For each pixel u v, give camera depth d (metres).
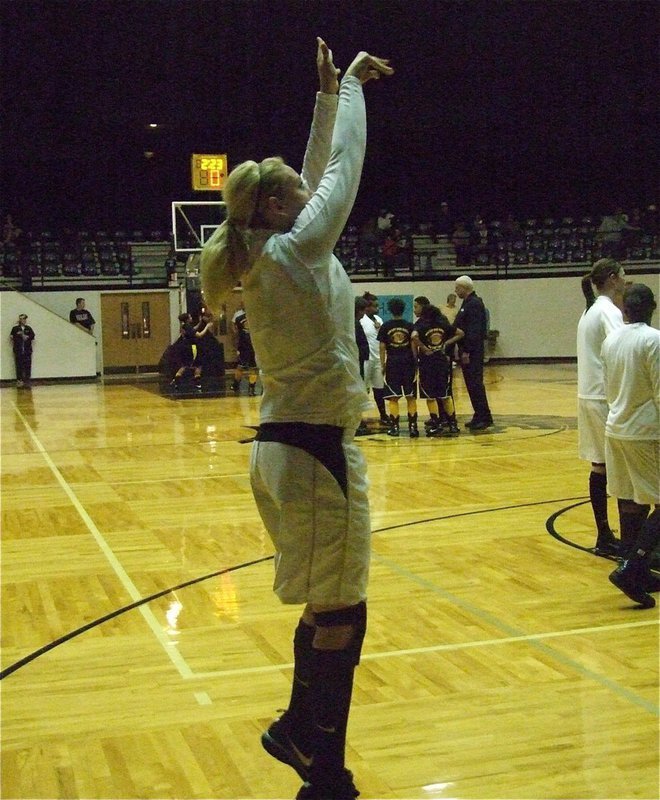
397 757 3.39
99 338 25.84
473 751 3.42
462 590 5.54
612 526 7.13
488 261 27.48
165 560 6.46
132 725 3.73
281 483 2.63
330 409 2.65
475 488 8.77
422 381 12.43
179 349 21.62
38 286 25.55
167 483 9.55
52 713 3.87
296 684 2.91
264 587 5.73
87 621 5.14
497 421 13.84
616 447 5.37
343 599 2.66
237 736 3.61
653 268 26.92
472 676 4.16
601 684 4.04
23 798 3.15
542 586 5.59
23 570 6.29
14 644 4.78
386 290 26.78
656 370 5.07
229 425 14.25
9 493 9.20
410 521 7.42
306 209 2.67
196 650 4.62
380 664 4.33
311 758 2.77
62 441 12.95
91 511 8.25
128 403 18.20
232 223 2.70
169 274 25.91
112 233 27.38
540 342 27.50
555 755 3.38
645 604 5.09
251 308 2.70
